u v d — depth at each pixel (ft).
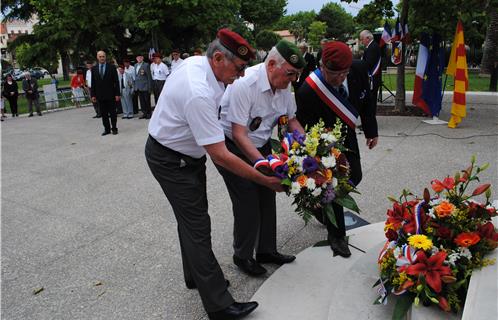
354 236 11.66
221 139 7.73
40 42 79.97
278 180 8.43
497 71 42.37
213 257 8.47
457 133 23.82
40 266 11.51
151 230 13.48
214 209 14.78
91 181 19.12
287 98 9.77
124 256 11.84
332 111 10.16
